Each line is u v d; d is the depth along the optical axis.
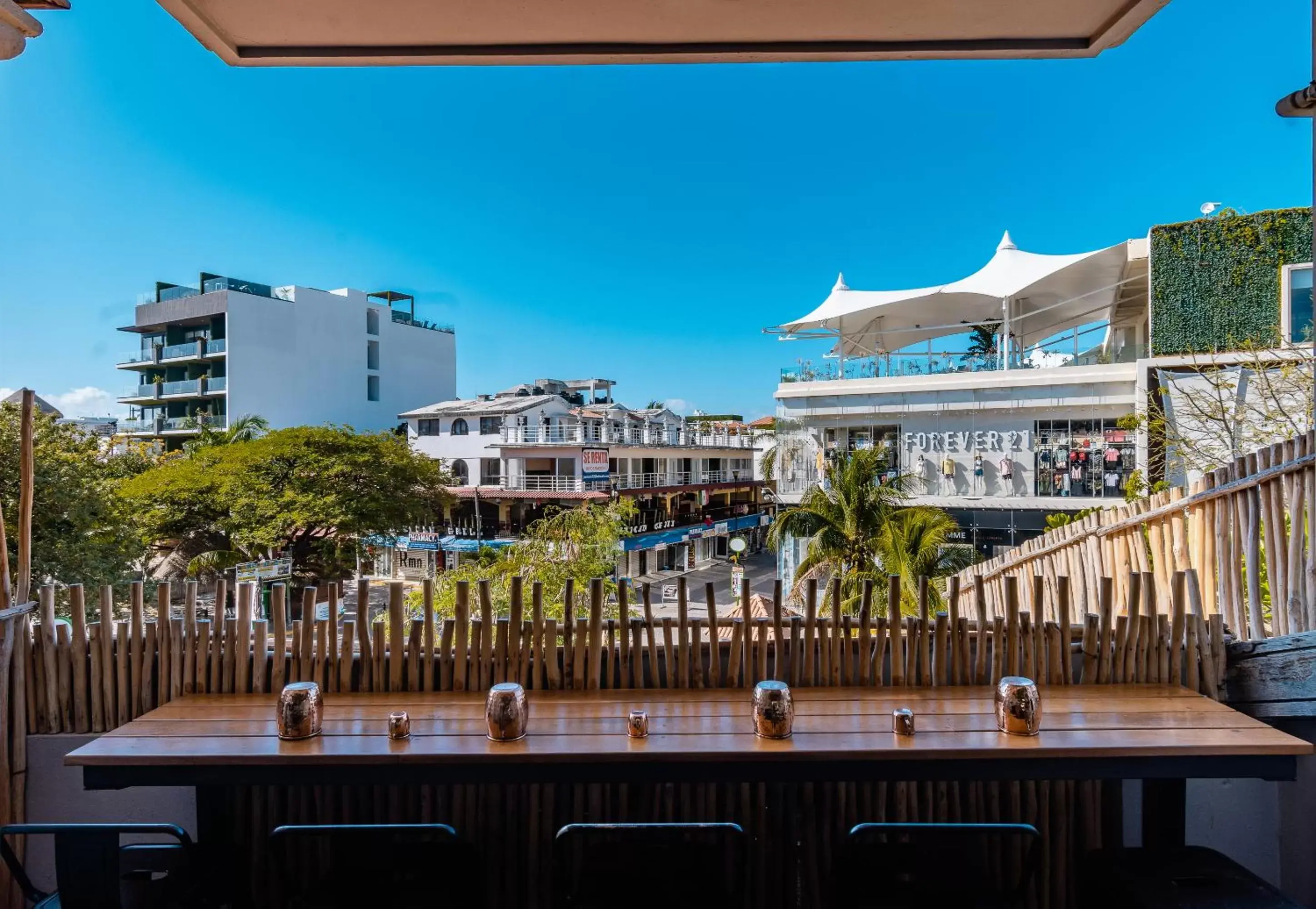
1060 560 5.22
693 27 2.73
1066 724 2.35
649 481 39.31
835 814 2.87
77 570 13.07
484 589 2.81
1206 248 14.91
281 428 44.06
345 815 2.84
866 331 23.66
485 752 2.15
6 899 2.77
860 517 15.76
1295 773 2.16
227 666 2.79
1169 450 11.58
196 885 2.15
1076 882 2.83
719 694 2.75
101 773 2.14
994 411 18.56
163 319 45.16
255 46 2.80
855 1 2.54
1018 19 2.70
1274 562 3.02
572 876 2.83
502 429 36.91
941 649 2.85
